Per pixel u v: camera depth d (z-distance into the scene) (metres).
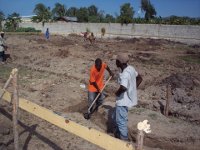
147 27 40.03
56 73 13.84
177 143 6.83
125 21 42.47
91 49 24.89
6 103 8.59
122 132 6.47
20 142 6.58
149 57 20.97
